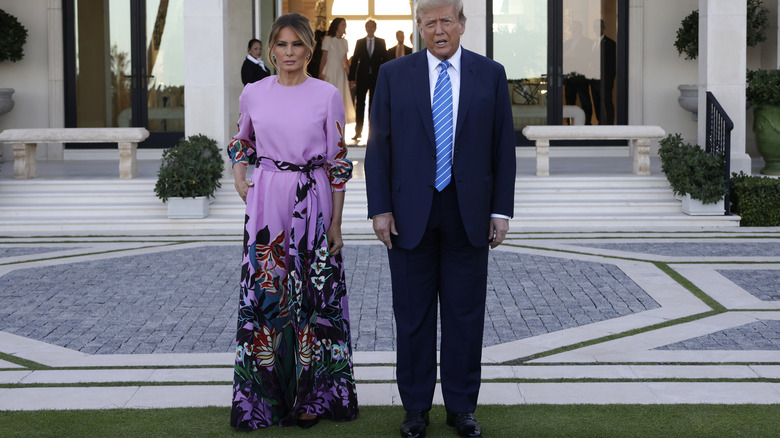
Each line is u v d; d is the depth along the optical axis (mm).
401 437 4320
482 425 4473
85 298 7363
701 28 11422
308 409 4488
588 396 4906
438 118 4250
